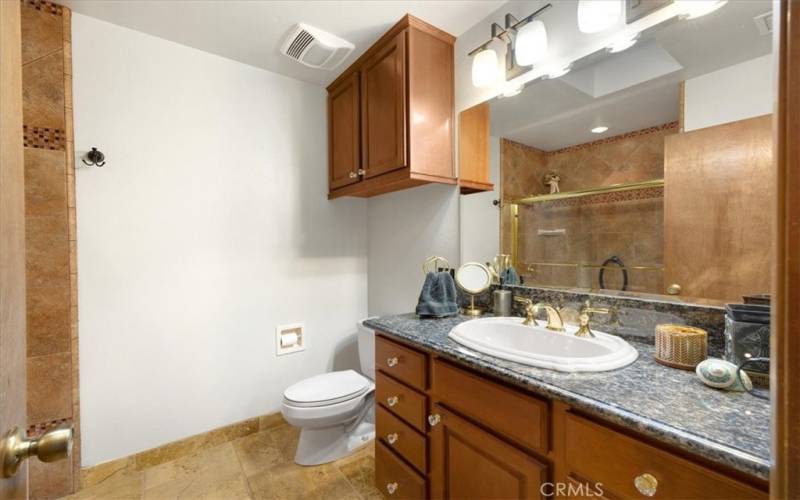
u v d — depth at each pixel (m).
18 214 0.51
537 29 1.40
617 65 1.27
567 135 1.42
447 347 1.16
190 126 1.88
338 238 2.41
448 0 1.56
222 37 1.80
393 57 1.74
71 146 1.55
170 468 1.75
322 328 2.35
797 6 0.36
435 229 1.95
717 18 1.05
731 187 1.03
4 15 0.47
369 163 1.93
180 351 1.86
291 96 2.22
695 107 1.09
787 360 0.36
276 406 2.17
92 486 1.61
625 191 1.26
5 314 0.46
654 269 1.19
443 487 1.19
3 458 0.45
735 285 1.02
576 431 0.81
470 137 1.76
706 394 0.79
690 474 0.64
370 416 1.96
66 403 1.53
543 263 1.50
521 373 0.93
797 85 0.36
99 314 1.64
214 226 1.95
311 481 1.66
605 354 1.04
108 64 1.66
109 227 1.66
